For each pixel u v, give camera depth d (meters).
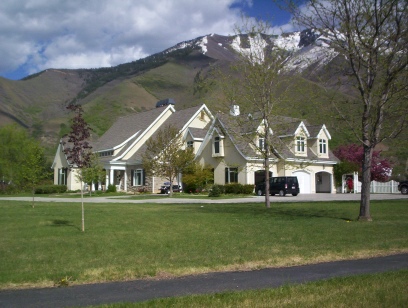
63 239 13.25
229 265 9.69
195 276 8.92
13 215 19.89
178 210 22.41
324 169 45.06
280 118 23.52
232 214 20.23
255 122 23.39
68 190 52.28
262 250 11.32
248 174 38.34
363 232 14.27
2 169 51.25
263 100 22.80
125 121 57.34
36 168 25.05
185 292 7.62
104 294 7.60
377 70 16.41
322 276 8.67
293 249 11.42
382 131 17.09
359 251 11.10
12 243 12.58
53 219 18.30
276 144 24.52
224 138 40.00
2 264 9.94
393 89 16.17
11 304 7.02
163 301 6.80
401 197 32.72
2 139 53.03
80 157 15.18
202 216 19.36
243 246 11.98
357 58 16.41
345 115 17.34
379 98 16.56
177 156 36.88
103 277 8.73
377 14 15.87
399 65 15.80
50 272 9.07
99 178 42.31
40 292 7.79
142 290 7.83
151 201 31.05
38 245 12.26
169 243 12.55
